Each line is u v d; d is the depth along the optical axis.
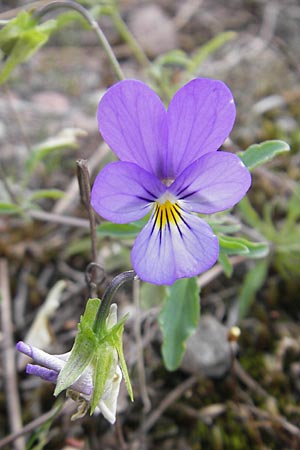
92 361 0.08
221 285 0.15
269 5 0.23
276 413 0.13
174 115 0.08
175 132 0.09
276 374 0.13
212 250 0.08
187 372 0.13
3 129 0.18
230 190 0.08
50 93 0.20
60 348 0.14
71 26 0.22
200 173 0.08
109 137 0.08
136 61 0.21
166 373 0.13
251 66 0.21
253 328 0.14
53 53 0.21
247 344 0.14
